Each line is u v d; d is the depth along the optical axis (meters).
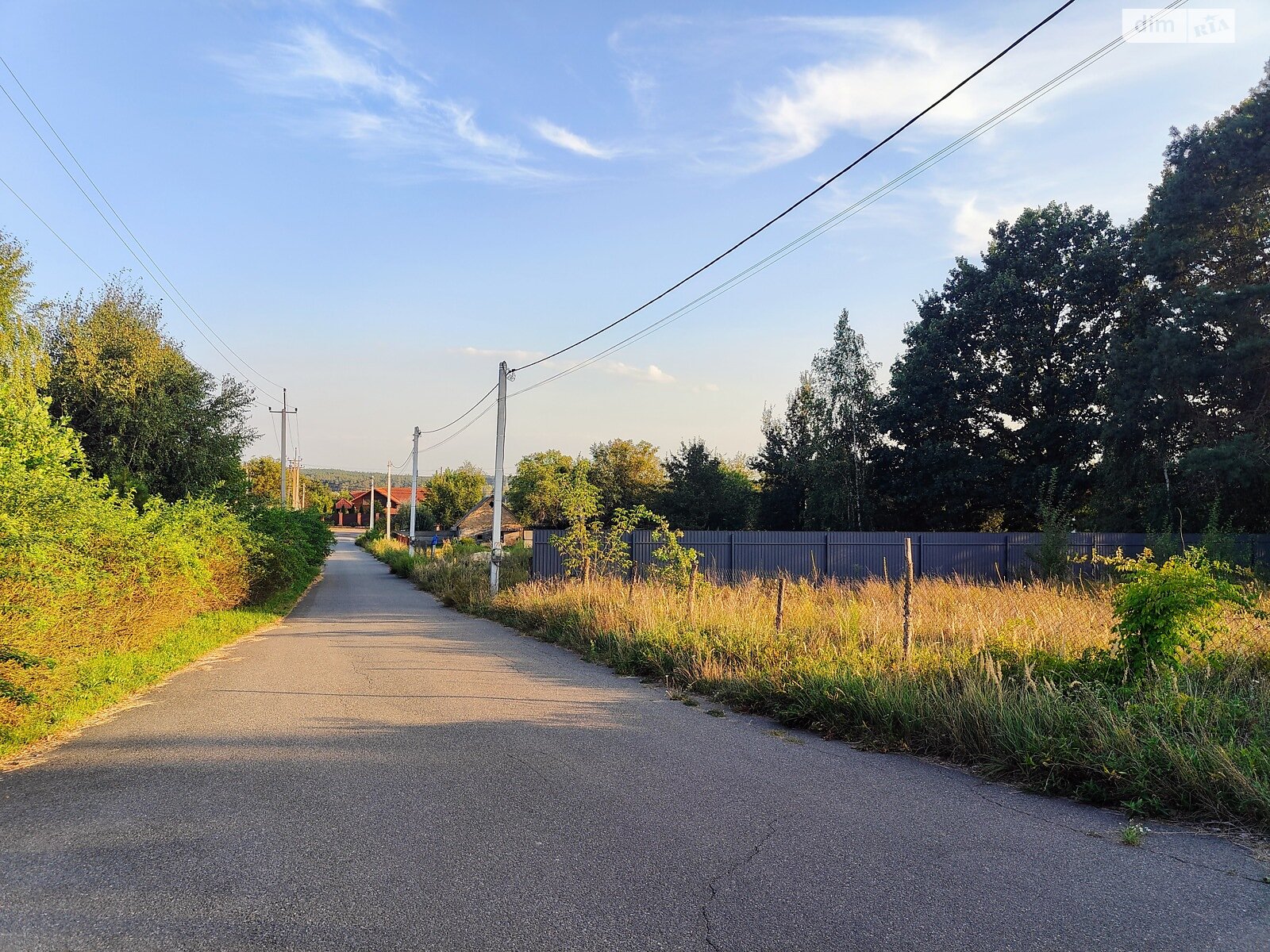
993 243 43.09
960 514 40.25
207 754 6.48
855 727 7.12
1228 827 4.75
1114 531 33.56
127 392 24.27
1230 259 31.36
